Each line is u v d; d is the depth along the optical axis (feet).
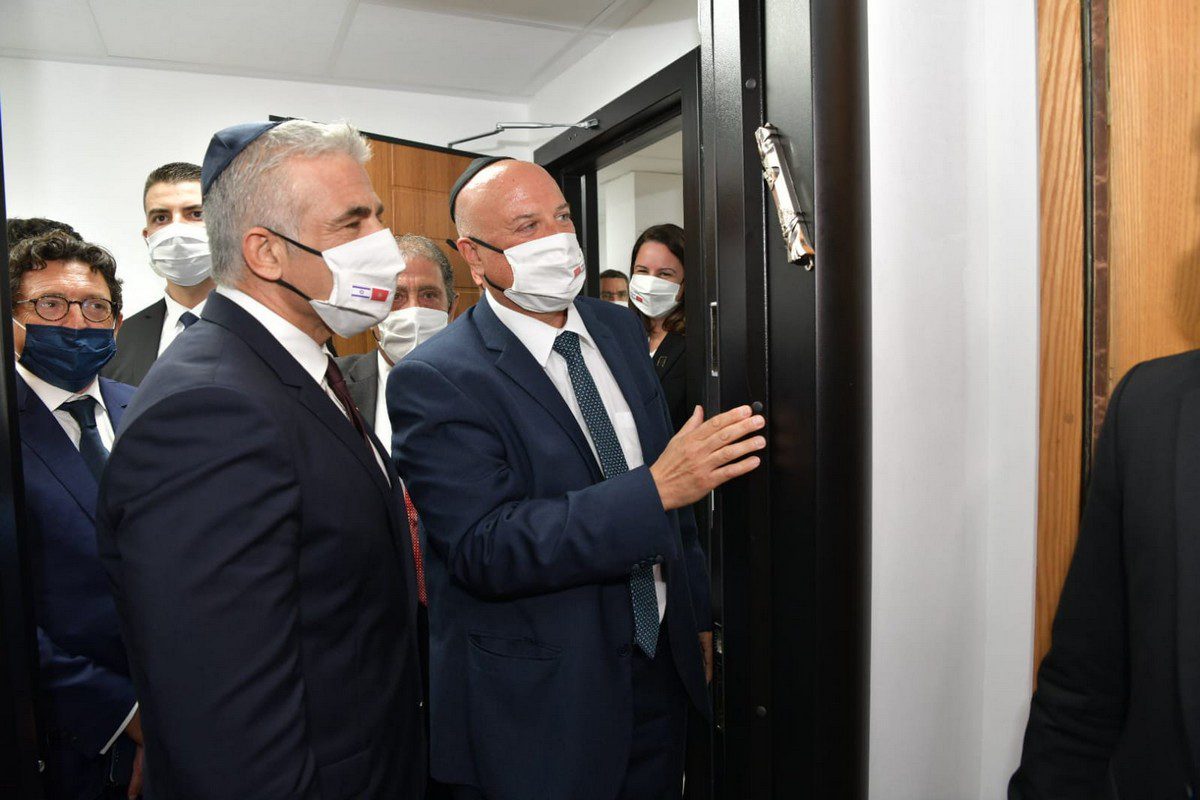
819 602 2.62
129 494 2.29
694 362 7.72
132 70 9.88
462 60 10.07
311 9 8.46
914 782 3.16
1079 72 2.90
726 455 2.83
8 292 2.41
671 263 8.43
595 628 3.52
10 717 2.27
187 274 6.61
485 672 3.56
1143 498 2.07
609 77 9.39
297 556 2.55
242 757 2.25
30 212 9.41
